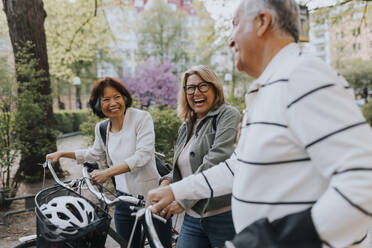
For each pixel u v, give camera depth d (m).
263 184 0.93
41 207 1.49
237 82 25.00
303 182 0.88
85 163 2.03
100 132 2.39
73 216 1.43
